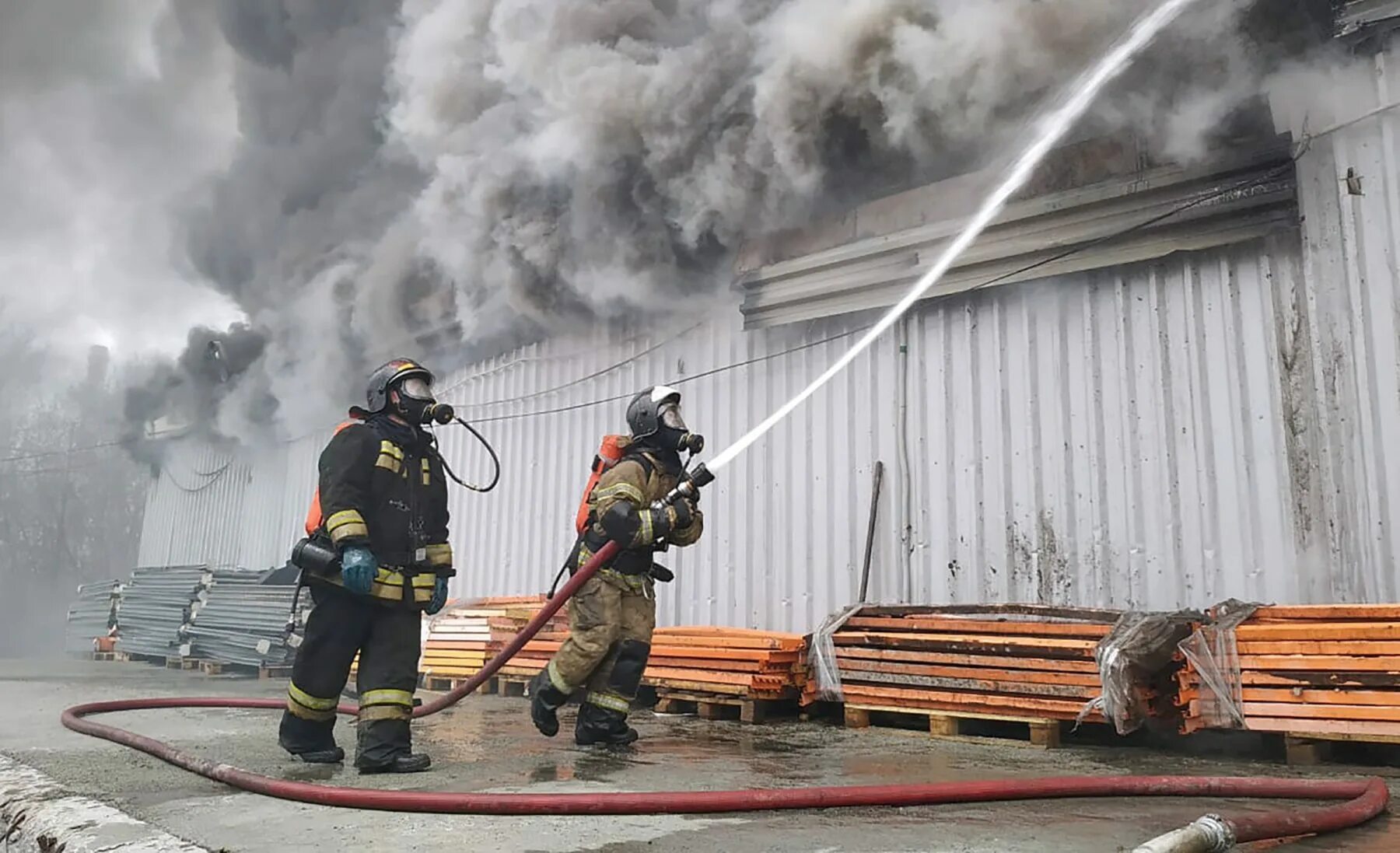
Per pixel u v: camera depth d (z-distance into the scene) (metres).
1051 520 6.05
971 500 6.41
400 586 3.70
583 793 3.10
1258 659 4.09
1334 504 5.10
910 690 5.09
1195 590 5.48
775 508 7.45
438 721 5.63
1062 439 6.07
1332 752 4.12
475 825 2.57
